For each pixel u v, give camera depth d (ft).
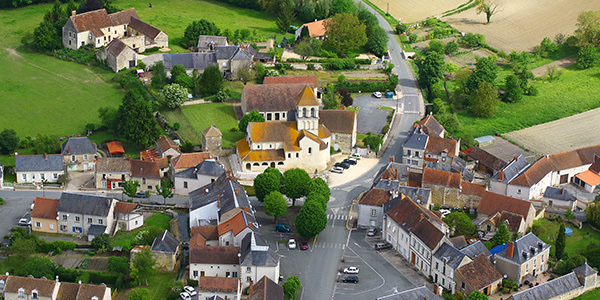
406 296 622.54
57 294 637.71
